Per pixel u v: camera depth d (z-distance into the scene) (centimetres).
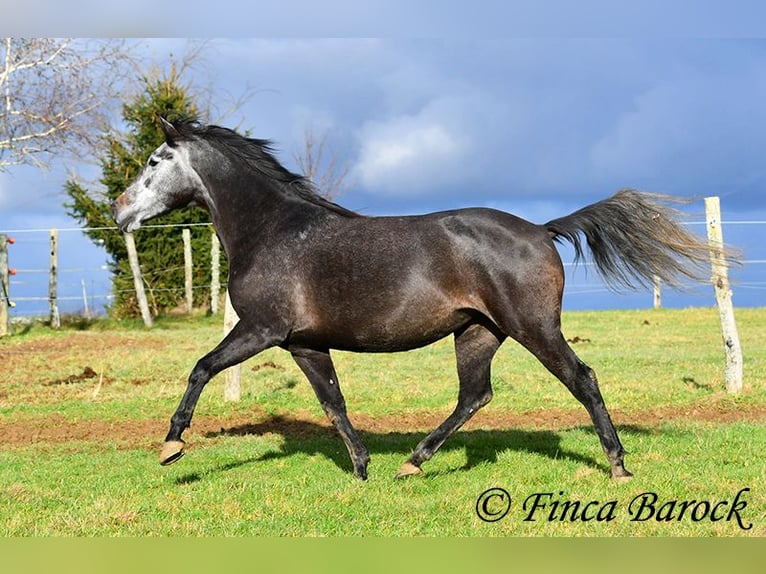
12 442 932
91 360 1584
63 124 2000
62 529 575
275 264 672
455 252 640
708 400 1101
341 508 614
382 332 654
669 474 672
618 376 1320
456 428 697
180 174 728
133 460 805
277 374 1422
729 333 1143
